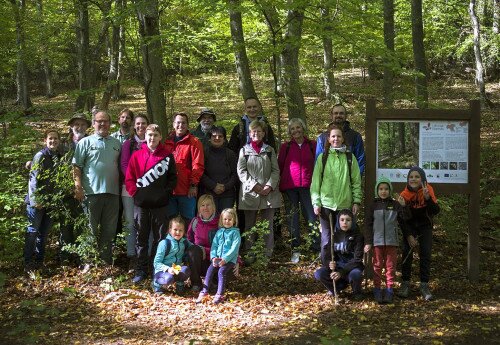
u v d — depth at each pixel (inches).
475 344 185.8
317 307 223.9
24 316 217.5
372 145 250.8
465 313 214.2
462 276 258.2
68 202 277.0
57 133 276.5
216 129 273.1
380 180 236.7
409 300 231.1
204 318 214.8
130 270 265.1
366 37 310.0
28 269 264.1
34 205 261.3
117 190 267.1
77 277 258.5
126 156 265.3
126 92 1037.2
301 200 280.4
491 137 583.8
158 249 241.9
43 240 272.5
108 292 243.0
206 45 362.0
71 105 724.7
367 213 238.1
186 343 186.7
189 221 271.1
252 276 261.1
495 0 858.8
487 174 433.4
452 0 776.3
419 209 236.4
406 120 251.0
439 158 251.0
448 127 250.2
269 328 202.4
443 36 826.2
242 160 271.4
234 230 241.0
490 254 292.0
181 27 378.3
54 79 1211.9
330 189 250.8
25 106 812.6
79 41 496.7
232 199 276.8
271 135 287.6
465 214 324.8
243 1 292.2
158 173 249.6
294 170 277.0
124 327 206.2
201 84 778.8
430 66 984.3
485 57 975.6
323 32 295.3
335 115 275.7
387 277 231.5
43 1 622.2
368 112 251.0
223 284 233.1
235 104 721.0
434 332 195.9
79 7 441.7
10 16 569.3
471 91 863.1
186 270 240.2
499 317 209.8
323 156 253.6
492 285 247.6
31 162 278.8
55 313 218.1
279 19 335.9
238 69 341.1
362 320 209.0
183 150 267.3
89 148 262.2
